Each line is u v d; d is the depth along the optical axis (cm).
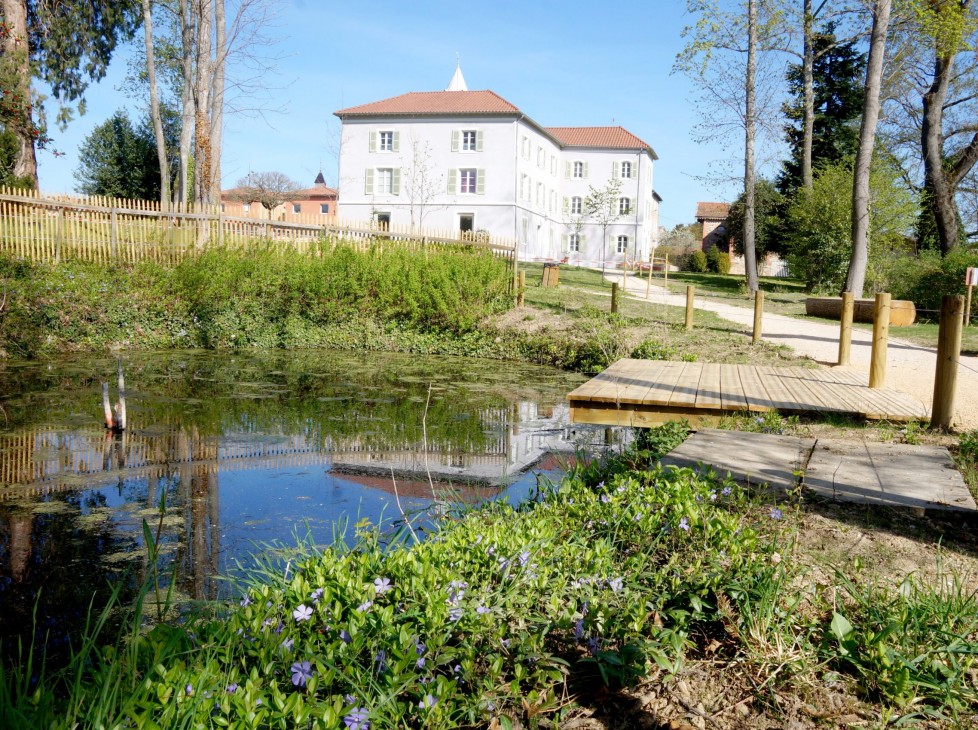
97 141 3972
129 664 215
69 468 612
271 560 409
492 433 776
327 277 1609
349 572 293
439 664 249
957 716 236
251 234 1722
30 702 215
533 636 265
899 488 428
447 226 4525
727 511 377
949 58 2369
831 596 302
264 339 1554
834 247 2586
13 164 2195
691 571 309
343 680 236
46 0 2803
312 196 6950
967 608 282
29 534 459
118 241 1625
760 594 283
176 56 2758
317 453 678
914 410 677
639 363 1080
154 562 268
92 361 1238
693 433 600
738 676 263
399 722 235
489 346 1518
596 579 302
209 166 2170
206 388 1013
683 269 5350
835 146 3438
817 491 420
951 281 1925
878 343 832
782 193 3794
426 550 317
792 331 1523
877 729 233
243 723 202
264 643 240
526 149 4641
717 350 1260
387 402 945
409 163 4509
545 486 489
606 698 255
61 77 2934
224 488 561
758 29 2506
